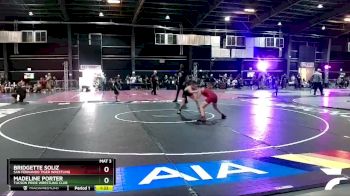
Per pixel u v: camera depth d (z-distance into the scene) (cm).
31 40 2572
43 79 2545
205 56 3136
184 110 1330
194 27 2945
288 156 624
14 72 2711
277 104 1585
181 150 665
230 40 3038
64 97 1995
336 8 2641
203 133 842
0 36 2533
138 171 527
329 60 3609
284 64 3438
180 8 2573
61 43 2756
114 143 727
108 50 2853
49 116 1161
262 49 3325
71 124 984
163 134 828
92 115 1184
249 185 468
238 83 3055
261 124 987
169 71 3038
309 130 893
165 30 2967
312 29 3388
